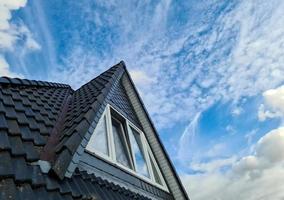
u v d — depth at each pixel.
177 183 7.91
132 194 4.97
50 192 2.77
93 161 4.41
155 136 8.29
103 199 3.48
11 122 3.44
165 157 8.13
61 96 6.88
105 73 8.07
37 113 4.41
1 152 2.74
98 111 4.85
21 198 2.39
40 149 3.36
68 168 3.24
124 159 6.14
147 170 7.05
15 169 2.65
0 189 2.34
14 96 4.48
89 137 4.07
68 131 3.91
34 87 6.14
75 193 3.05
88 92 6.76
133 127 7.55
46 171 2.99
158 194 6.86
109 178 4.67
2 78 5.08
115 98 7.33
